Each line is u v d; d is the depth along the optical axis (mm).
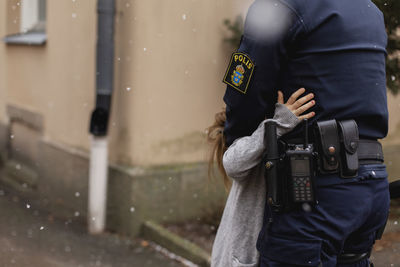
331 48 1331
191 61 4562
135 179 4359
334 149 1313
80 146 5195
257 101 1394
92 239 4387
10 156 6770
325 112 1341
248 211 1478
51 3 5625
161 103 4461
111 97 4531
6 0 6695
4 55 6855
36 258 3775
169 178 4496
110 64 4480
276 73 1370
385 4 2641
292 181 1310
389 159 5305
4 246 3977
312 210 1323
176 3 4426
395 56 3303
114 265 3779
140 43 4312
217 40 4672
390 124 5348
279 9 1348
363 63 1354
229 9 4625
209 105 4719
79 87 5152
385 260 3252
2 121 6891
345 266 1441
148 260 3934
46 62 5793
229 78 1420
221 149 1731
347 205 1321
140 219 4430
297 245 1320
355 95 1340
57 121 5598
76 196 5211
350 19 1362
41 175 5883
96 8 4707
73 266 3684
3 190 5984
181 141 4598
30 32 6453
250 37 1382
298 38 1345
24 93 6359
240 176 1445
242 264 1467
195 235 4238
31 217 4934
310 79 1346
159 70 4414
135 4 4309
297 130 1380
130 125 4430
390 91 3469
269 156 1351
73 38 5223
